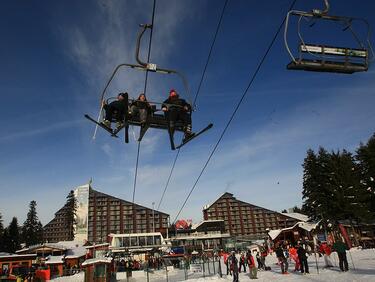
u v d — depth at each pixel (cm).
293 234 5494
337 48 674
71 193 11862
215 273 3117
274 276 2264
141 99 1013
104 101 1002
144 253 6028
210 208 14500
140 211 14250
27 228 11356
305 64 656
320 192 5612
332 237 4753
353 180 5397
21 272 4097
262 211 14300
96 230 13825
